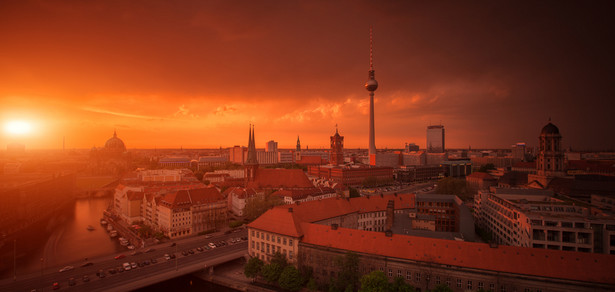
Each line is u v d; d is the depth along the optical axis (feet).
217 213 540.11
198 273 364.79
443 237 328.08
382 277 251.39
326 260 306.55
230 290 330.54
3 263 387.96
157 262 369.50
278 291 313.53
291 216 346.95
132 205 577.02
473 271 250.57
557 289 230.68
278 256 323.78
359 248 294.66
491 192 519.60
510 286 241.55
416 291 267.80
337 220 418.51
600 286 221.66
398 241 288.10
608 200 447.83
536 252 248.11
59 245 467.11
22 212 570.87
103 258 391.45
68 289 302.04
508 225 398.01
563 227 319.88
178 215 486.38
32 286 311.47
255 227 362.53
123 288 302.45
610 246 304.71
